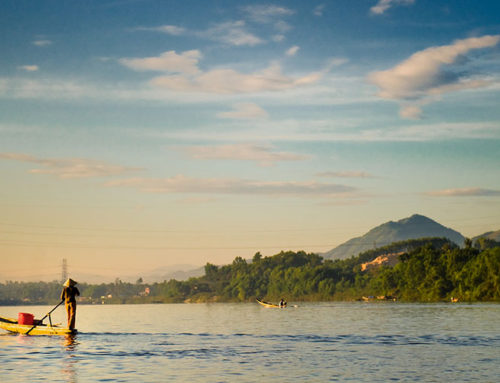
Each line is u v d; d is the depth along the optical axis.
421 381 24.58
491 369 27.67
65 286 48.25
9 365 29.23
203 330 58.38
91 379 25.09
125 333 51.72
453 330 51.62
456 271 187.62
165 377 25.72
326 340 43.62
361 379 25.17
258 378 25.53
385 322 66.81
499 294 158.38
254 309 152.88
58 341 42.06
